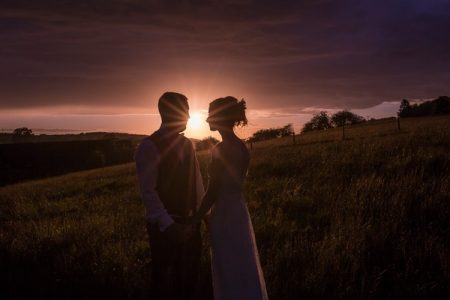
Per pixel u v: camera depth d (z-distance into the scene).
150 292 4.35
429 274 5.03
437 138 16.92
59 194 19.44
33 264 6.54
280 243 6.56
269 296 4.89
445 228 6.66
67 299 5.30
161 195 4.20
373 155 14.30
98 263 6.32
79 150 84.44
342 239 6.05
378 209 7.72
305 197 9.71
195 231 4.39
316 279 5.04
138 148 4.14
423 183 8.95
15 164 74.75
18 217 13.23
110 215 10.43
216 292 4.13
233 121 4.04
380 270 5.32
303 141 35.28
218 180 4.00
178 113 4.21
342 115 137.38
